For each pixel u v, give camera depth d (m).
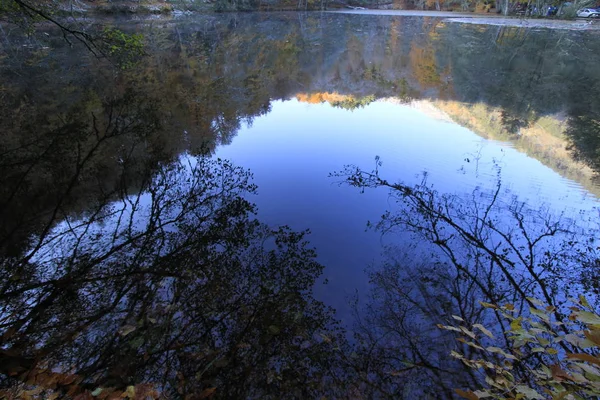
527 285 3.94
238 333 3.49
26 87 12.68
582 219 5.20
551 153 7.77
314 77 21.55
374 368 3.21
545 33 26.67
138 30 26.75
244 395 2.92
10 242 4.71
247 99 14.91
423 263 4.48
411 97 15.21
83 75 14.96
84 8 29.64
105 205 5.76
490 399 2.63
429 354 3.28
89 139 7.91
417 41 27.88
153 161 7.27
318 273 4.39
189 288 3.98
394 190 6.26
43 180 6.21
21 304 3.55
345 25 35.66
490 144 8.45
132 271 4.14
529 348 2.66
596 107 11.48
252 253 4.71
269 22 37.44
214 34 30.34
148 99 11.89
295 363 3.23
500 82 16.31
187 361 3.12
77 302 3.63
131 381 2.83
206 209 5.68
